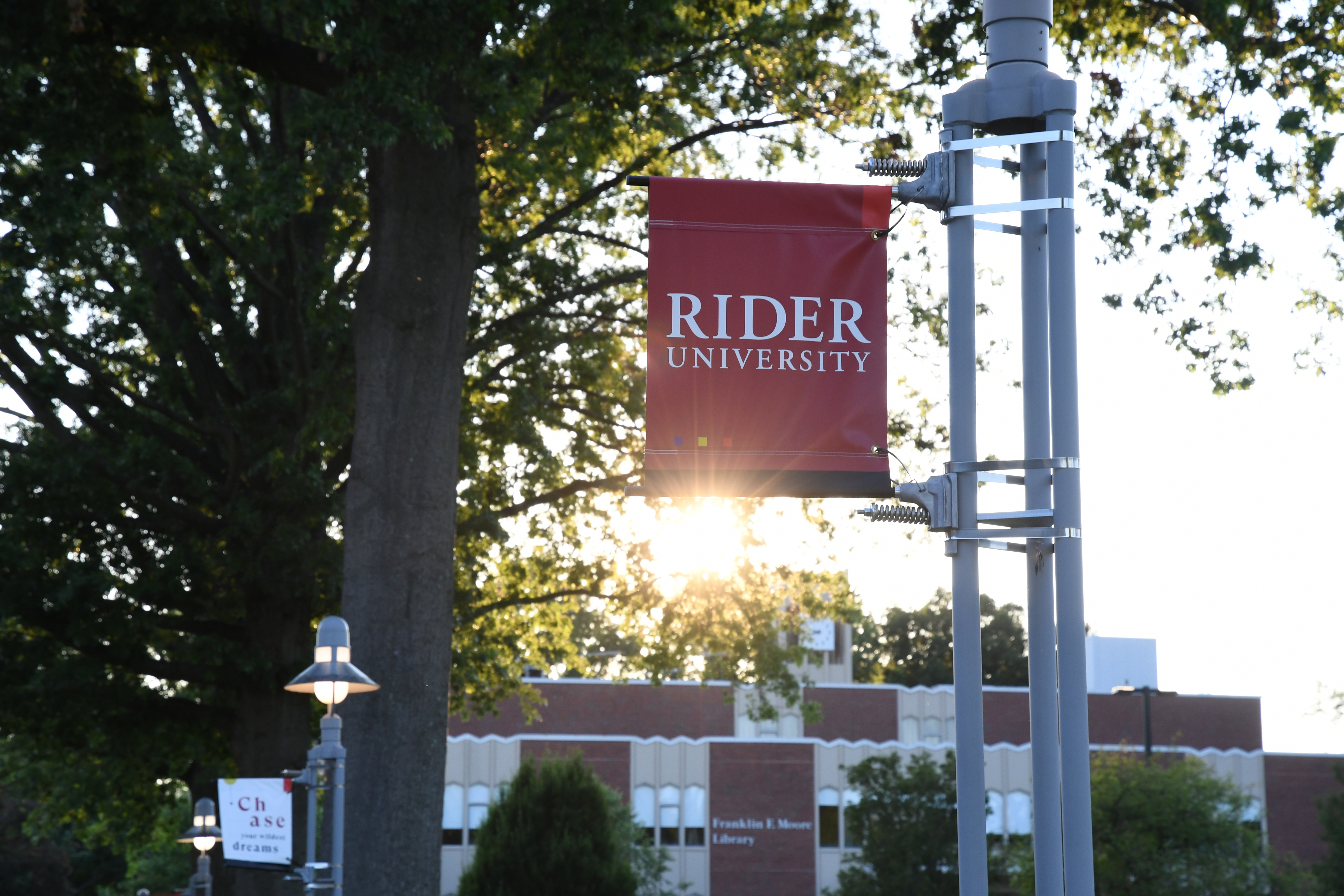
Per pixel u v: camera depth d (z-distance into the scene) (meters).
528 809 29.67
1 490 17.81
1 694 18.36
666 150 18.00
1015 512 5.96
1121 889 35.28
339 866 11.50
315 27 13.77
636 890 32.72
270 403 18.44
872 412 6.63
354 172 15.07
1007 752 51.66
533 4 12.50
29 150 14.05
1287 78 14.42
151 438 17.95
